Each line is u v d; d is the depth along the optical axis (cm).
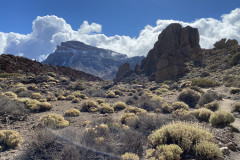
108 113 1264
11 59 4509
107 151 439
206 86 2952
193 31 6694
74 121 967
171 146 446
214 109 1197
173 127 538
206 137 496
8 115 974
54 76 4353
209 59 5488
